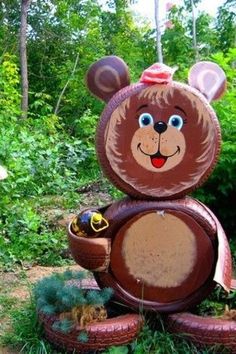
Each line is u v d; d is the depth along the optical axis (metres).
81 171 9.11
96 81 3.39
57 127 11.05
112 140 3.30
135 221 3.33
